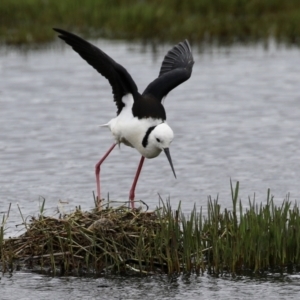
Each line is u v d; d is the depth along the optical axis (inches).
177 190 544.7
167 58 503.2
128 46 1056.8
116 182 567.2
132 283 397.4
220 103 807.1
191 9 1194.0
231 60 999.6
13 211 500.7
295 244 422.3
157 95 460.8
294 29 1119.0
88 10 1153.4
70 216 423.2
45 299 379.9
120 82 450.6
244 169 593.0
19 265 417.1
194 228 430.9
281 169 591.8
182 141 672.4
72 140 677.9
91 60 451.5
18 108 783.7
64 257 410.6
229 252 413.4
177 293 384.5
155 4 1188.5
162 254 409.7
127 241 413.1
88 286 394.3
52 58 1014.4
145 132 446.6
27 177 578.2
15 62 989.8
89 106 791.1
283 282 395.5
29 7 1155.9
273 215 430.0
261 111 773.3
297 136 685.9
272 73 928.9
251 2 1195.3
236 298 376.5
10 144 665.0
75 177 579.2
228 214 444.1
